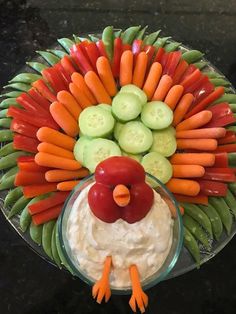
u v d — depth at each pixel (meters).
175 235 0.33
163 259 0.32
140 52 0.39
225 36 0.47
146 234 0.31
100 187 0.30
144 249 0.31
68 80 0.38
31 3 0.46
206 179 0.36
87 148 0.36
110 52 0.40
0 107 0.38
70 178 0.36
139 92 0.38
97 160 0.35
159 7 0.47
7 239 0.39
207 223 0.35
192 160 0.36
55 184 0.35
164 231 0.32
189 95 0.37
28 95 0.38
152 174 0.35
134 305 0.30
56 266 0.36
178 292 0.38
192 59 0.41
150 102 0.37
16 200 0.35
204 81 0.39
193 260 0.35
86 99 0.38
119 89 0.39
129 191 0.29
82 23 0.46
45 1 0.47
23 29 0.45
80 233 0.32
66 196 0.35
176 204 0.33
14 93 0.39
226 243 0.36
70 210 0.33
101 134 0.36
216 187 0.36
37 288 0.38
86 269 0.32
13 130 0.36
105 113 0.37
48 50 0.41
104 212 0.30
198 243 0.35
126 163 0.29
